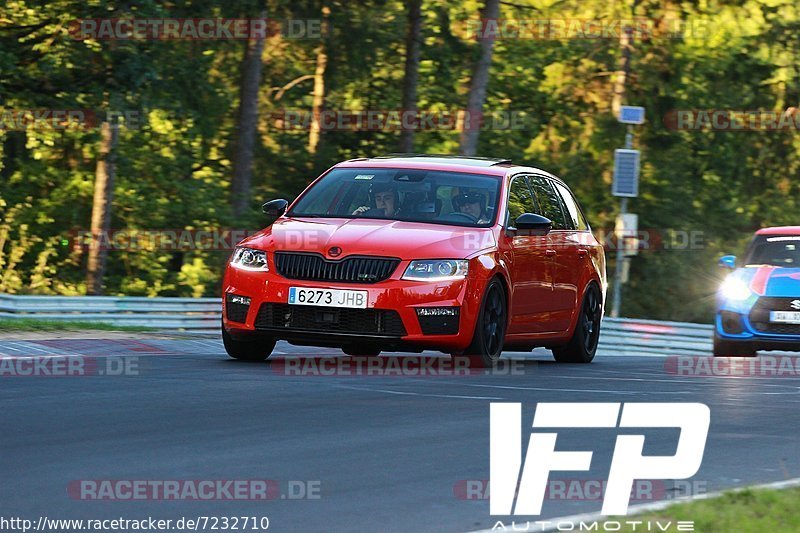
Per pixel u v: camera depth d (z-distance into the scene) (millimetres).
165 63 107688
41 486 18688
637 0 142250
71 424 24000
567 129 149375
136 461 20703
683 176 148500
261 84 133125
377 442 23234
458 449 22734
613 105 146500
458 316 35125
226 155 131750
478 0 112125
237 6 101562
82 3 93938
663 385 34500
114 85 96875
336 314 35094
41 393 27969
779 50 144375
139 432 23375
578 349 44125
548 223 38719
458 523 17219
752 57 145125
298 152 127812
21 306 52719
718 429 26531
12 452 21141
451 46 117812
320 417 25875
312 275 35406
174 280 130125
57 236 135250
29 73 101875
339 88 128875
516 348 41094
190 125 124875
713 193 152375
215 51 117625
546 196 42875
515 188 40250
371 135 127875
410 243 35531
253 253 36281
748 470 22062
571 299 43062
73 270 137250
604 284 46438
